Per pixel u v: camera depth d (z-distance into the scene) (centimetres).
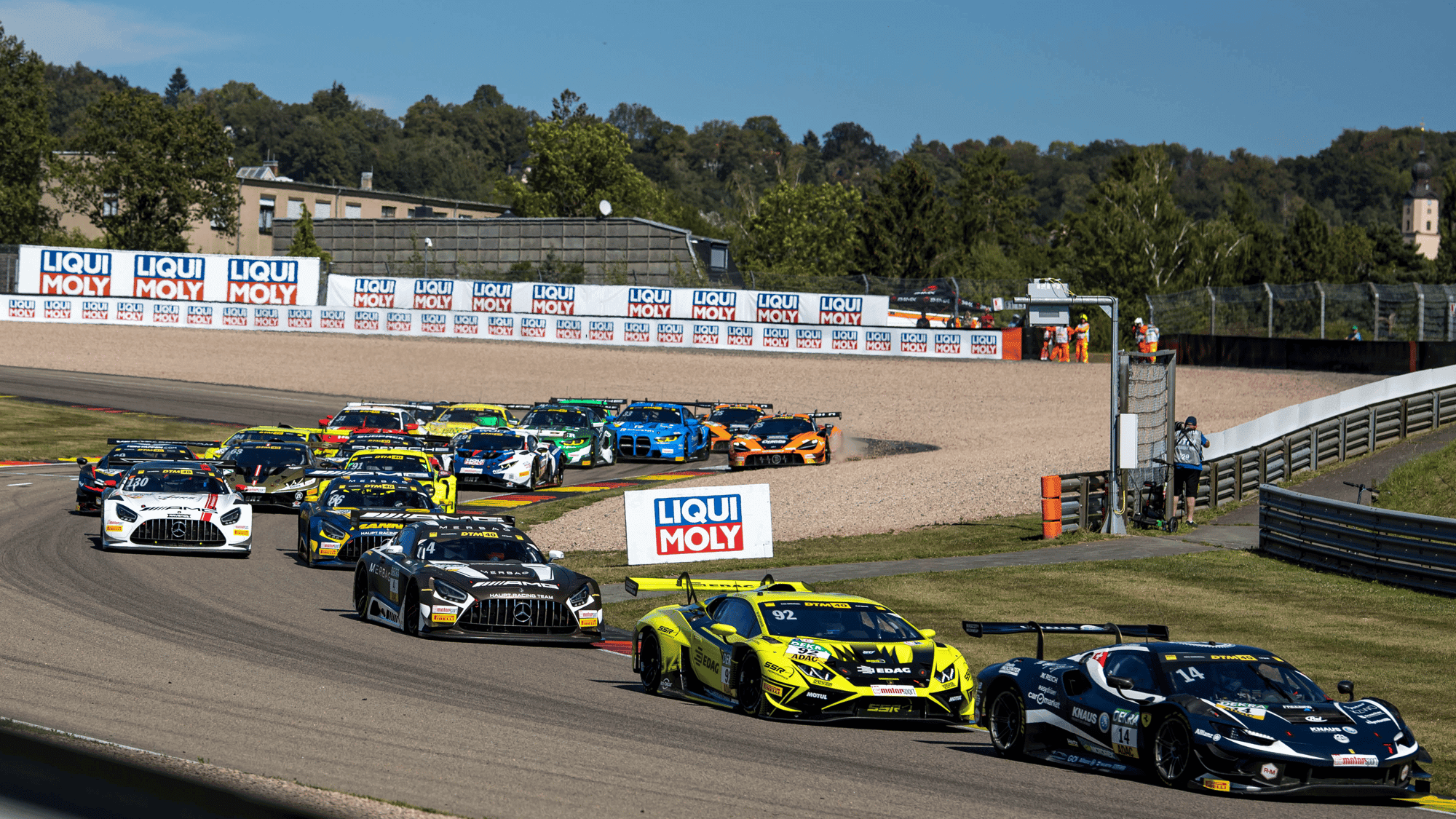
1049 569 5897
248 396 13662
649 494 6141
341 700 3144
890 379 14825
